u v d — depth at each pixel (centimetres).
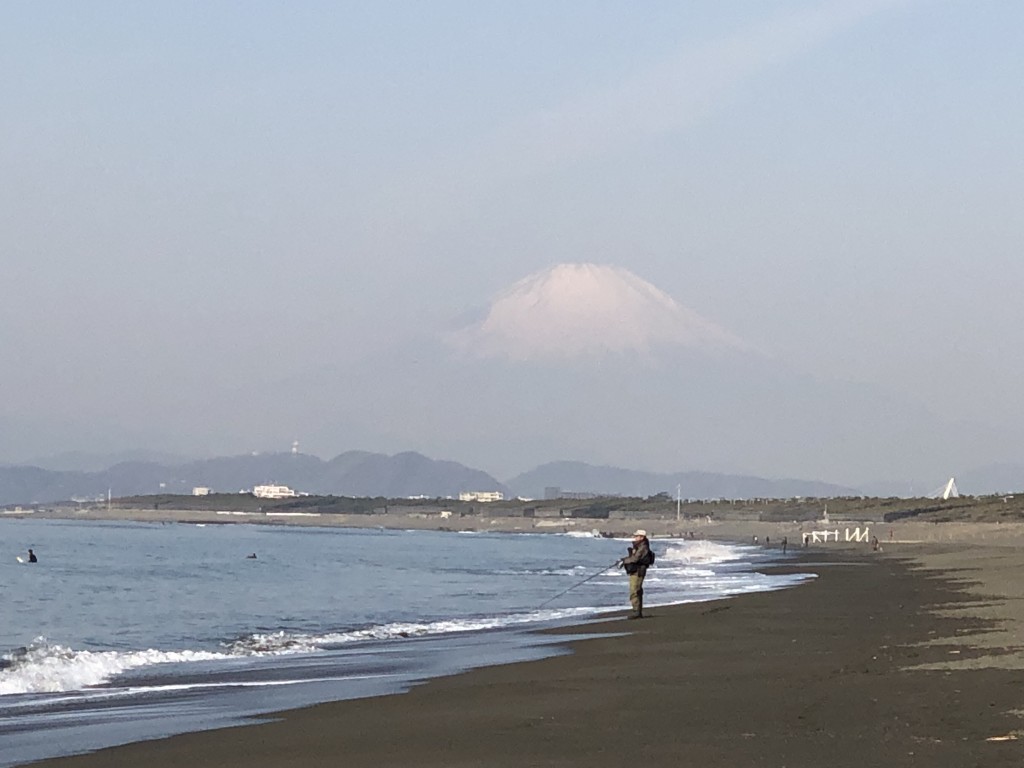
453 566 8800
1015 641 2203
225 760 1201
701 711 1416
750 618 3070
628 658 2162
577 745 1197
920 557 8656
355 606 4384
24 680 2039
